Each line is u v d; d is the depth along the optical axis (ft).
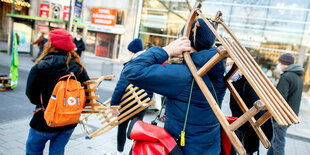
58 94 5.84
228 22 51.60
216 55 3.59
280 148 10.34
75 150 10.37
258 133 4.13
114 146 11.37
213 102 3.61
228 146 5.04
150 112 19.12
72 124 6.51
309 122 21.99
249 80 3.15
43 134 6.14
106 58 65.82
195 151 4.05
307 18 47.50
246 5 50.03
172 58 4.47
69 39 6.23
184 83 3.93
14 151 9.52
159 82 3.83
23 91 19.92
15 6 56.49
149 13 60.13
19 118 13.57
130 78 3.93
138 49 10.51
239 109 6.54
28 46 44.62
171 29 58.29
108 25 63.77
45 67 5.88
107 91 24.75
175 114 4.18
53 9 51.26
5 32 76.48
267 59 51.03
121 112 9.34
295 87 10.16
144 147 4.08
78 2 34.60
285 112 3.22
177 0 56.54
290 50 49.67
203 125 4.08
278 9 48.80
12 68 19.39
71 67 6.30
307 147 14.83
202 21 4.30
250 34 51.19
